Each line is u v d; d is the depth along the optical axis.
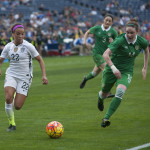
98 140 21.72
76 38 110.06
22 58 24.14
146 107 31.78
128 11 154.88
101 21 141.50
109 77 25.97
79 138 22.28
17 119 27.91
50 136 22.27
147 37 120.88
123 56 24.75
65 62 83.81
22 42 24.23
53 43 105.75
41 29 113.38
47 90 42.16
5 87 24.16
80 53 109.69
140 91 40.12
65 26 119.94
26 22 123.50
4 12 127.94
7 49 24.42
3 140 22.11
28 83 24.66
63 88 43.50
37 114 29.62
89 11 146.62
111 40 39.56
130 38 23.97
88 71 62.66
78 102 34.62
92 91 41.00
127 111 30.23
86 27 129.00
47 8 140.25
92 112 30.14
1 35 92.94
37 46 100.81
